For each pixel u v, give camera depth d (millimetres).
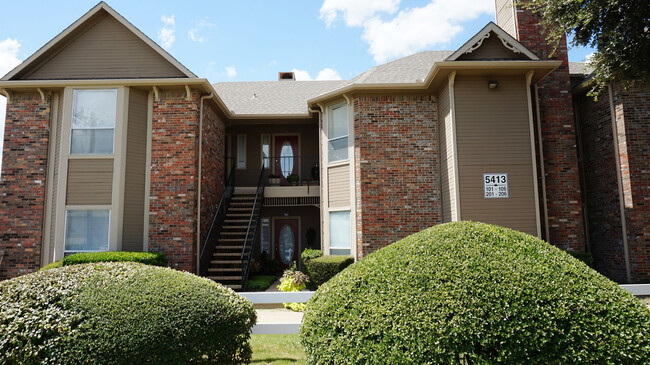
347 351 3074
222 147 13797
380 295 3254
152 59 10938
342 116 11852
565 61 10961
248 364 4359
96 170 10117
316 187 13867
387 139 11016
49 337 3408
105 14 11055
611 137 11125
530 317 2906
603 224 11477
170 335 3586
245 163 15523
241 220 12781
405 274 3328
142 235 10305
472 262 3291
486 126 9883
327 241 11789
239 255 11266
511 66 9594
